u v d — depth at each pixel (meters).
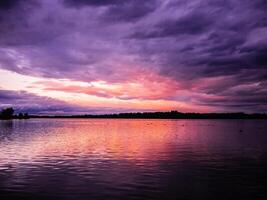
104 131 98.25
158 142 55.59
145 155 36.28
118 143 52.59
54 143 51.03
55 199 17.38
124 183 21.25
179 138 66.44
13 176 23.38
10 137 64.62
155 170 26.34
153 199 17.59
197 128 127.62
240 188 20.22
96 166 28.16
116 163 29.94
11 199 17.39
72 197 17.78
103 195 18.22
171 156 35.44
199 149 43.62
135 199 17.52
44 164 29.09
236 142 55.84
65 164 29.16
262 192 19.31
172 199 17.62
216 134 82.69
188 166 28.41
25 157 33.84
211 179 22.84
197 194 18.77
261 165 29.30
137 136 72.44
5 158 32.91
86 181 21.80
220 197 18.17
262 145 50.19
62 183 21.12
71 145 47.88
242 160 32.41
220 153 38.84
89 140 58.78
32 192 18.80
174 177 23.33
